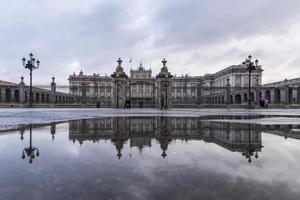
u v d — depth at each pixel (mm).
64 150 4926
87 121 12219
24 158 4199
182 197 2486
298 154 4598
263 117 16344
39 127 9219
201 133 7676
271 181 2996
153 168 3564
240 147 5297
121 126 9883
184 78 75062
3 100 47781
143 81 52219
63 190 2672
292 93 56938
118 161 3988
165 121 12492
